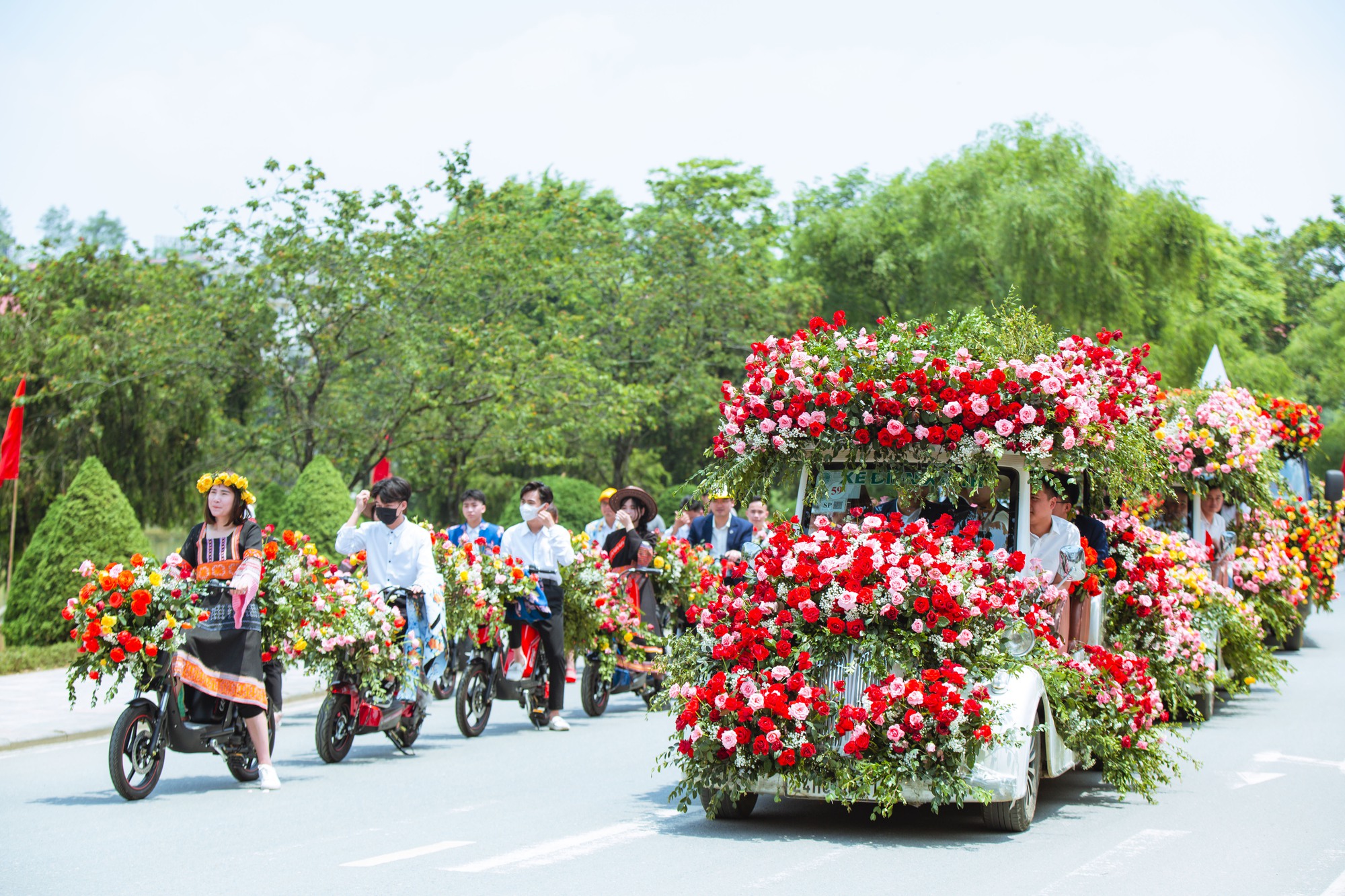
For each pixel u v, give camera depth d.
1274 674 12.66
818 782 7.07
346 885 6.05
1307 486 18.47
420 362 26.16
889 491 7.95
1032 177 33.94
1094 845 6.92
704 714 7.30
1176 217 33.41
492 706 13.94
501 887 5.98
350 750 10.74
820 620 7.25
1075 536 8.19
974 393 7.55
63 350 26.41
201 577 8.49
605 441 36.44
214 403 27.72
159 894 5.89
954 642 6.99
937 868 6.36
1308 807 8.00
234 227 26.00
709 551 13.55
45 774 9.46
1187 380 33.34
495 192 28.91
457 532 12.60
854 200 45.59
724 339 38.06
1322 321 51.41
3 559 26.67
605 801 8.34
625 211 46.69
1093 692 7.84
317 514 21.78
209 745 8.54
